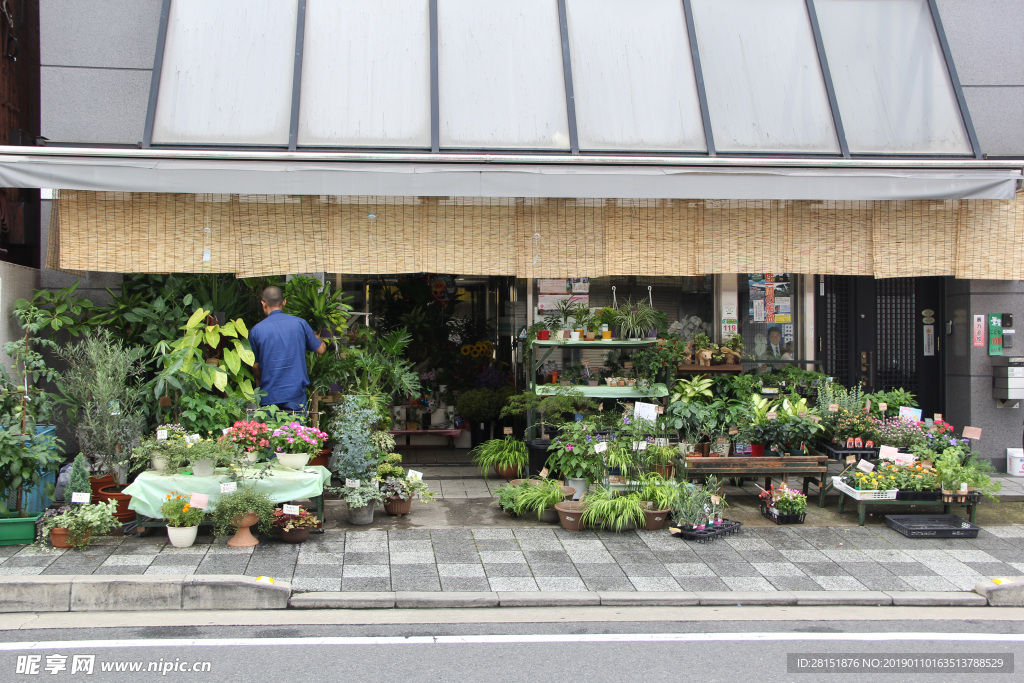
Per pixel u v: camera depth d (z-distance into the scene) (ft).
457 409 32.63
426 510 24.58
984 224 26.43
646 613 17.07
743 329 32.76
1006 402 30.40
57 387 24.62
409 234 24.90
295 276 26.94
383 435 25.12
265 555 19.63
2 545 19.72
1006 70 30.25
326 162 24.07
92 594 16.70
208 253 24.12
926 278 32.96
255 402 23.65
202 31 26.63
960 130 27.63
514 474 28.66
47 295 24.36
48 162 21.94
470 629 15.98
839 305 33.09
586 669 14.07
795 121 27.25
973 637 15.96
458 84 26.71
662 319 28.68
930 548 21.48
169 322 24.95
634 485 23.90
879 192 24.34
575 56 27.66
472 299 35.06
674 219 25.79
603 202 25.55
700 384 28.63
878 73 28.45
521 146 25.94
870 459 26.30
